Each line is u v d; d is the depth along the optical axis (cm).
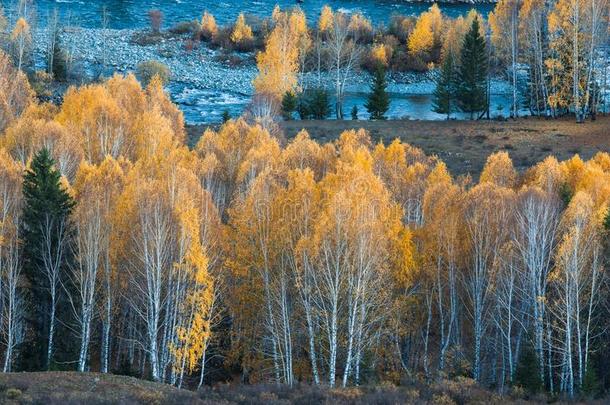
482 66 12188
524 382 5197
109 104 8775
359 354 5219
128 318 6178
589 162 8225
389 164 7775
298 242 5194
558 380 5725
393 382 5366
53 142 7575
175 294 5500
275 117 11512
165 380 5797
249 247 5481
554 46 12131
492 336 6538
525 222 5691
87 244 5359
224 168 8050
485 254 5703
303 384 4966
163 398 4488
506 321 6200
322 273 5197
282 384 4938
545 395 4959
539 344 5425
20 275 6006
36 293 5556
